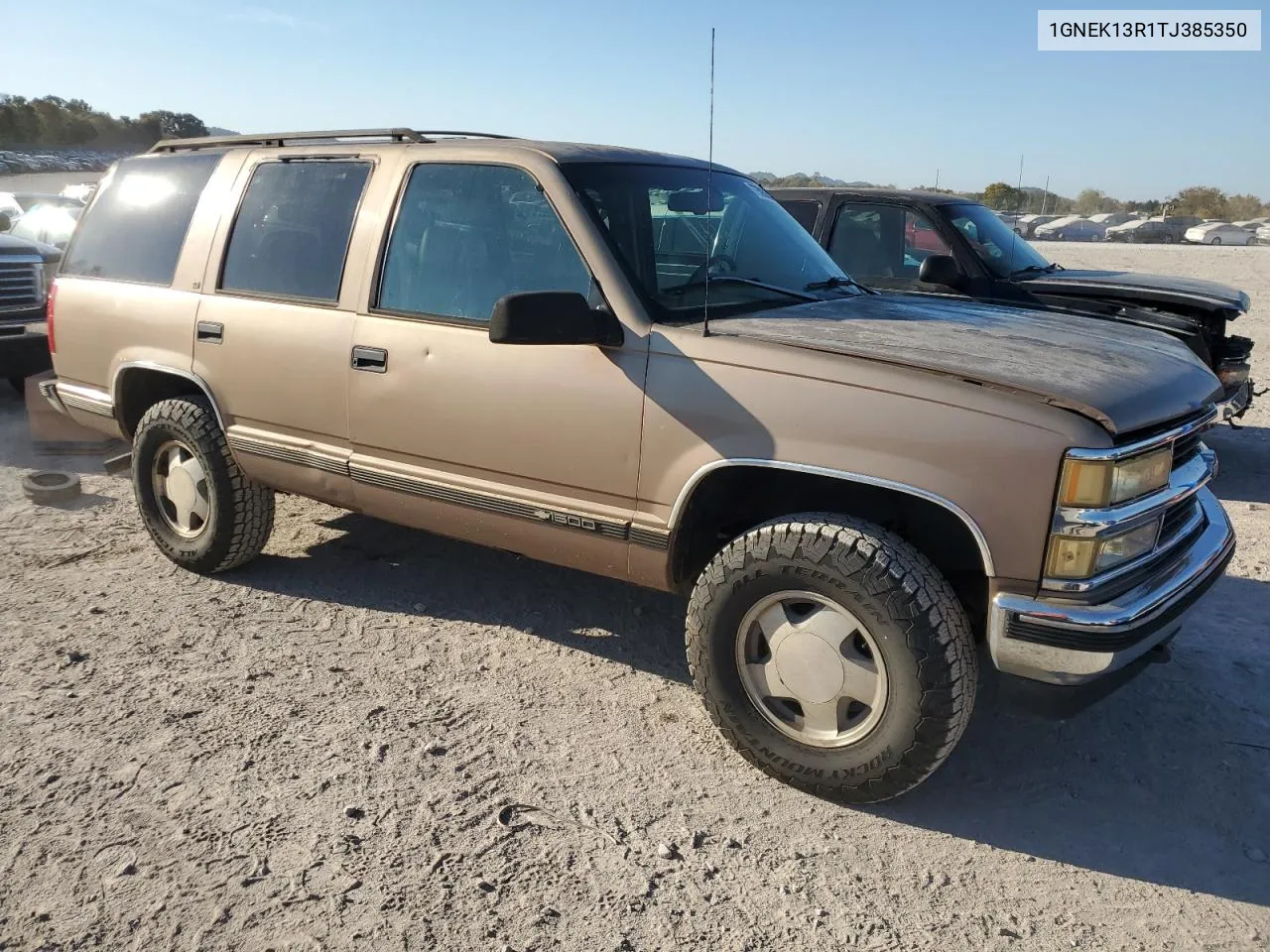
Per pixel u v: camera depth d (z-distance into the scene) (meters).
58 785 3.11
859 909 2.68
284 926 2.56
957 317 3.68
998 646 2.82
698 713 3.68
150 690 3.71
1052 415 2.71
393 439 3.88
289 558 5.05
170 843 2.86
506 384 3.53
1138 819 3.11
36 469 6.75
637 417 3.26
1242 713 3.72
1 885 2.68
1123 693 3.85
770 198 4.54
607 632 4.33
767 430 3.03
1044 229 62.72
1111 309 7.00
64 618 4.32
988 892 2.77
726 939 2.56
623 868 2.81
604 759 3.36
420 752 3.36
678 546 3.34
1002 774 3.33
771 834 2.99
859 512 3.24
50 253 7.99
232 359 4.31
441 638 4.23
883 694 2.94
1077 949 2.55
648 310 3.32
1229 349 6.95
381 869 2.78
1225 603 4.70
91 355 4.93
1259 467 7.37
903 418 2.85
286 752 3.33
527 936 2.55
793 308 3.64
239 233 4.38
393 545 5.25
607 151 3.83
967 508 2.78
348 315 3.95
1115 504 2.75
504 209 3.61
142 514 4.93
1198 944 2.58
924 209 7.35
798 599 3.06
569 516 3.47
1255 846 2.99
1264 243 54.81
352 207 4.02
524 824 2.99
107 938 2.50
